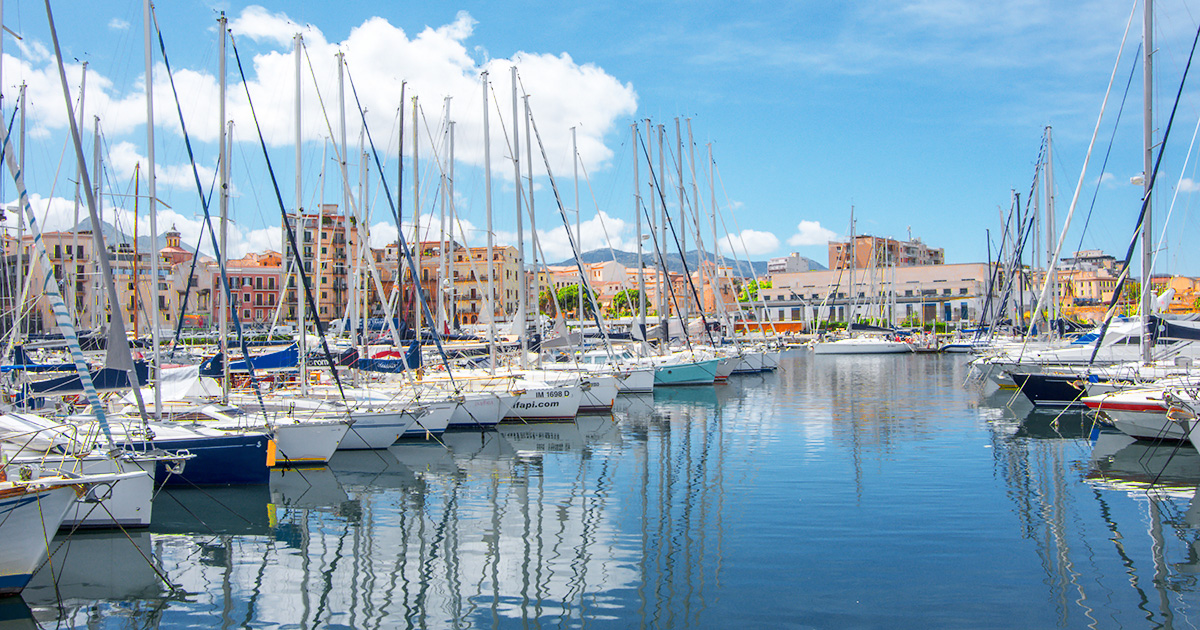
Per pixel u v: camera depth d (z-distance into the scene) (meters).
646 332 49.28
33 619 12.59
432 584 14.00
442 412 28.84
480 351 39.34
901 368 63.25
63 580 14.22
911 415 34.25
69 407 22.39
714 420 33.88
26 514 12.73
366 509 19.08
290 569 14.83
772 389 47.09
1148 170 28.33
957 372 58.22
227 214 23.91
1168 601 12.73
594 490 20.83
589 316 114.00
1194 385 23.88
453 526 17.58
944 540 15.88
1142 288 29.30
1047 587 13.37
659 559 15.09
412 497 20.27
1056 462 23.27
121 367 17.16
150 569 14.84
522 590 13.65
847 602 12.84
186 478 20.45
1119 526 16.66
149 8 21.28
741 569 14.45
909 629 11.82
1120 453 24.53
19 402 21.95
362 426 26.72
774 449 26.28
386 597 13.43
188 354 38.59
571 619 12.42
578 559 15.21
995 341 69.06
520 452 26.64
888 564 14.56
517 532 17.05
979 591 13.23
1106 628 11.79
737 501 19.28
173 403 22.92
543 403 33.38
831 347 84.38
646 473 22.88
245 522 17.94
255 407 24.88
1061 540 15.77
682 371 48.62
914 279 132.38
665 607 12.79
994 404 37.72
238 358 33.78
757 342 67.50
